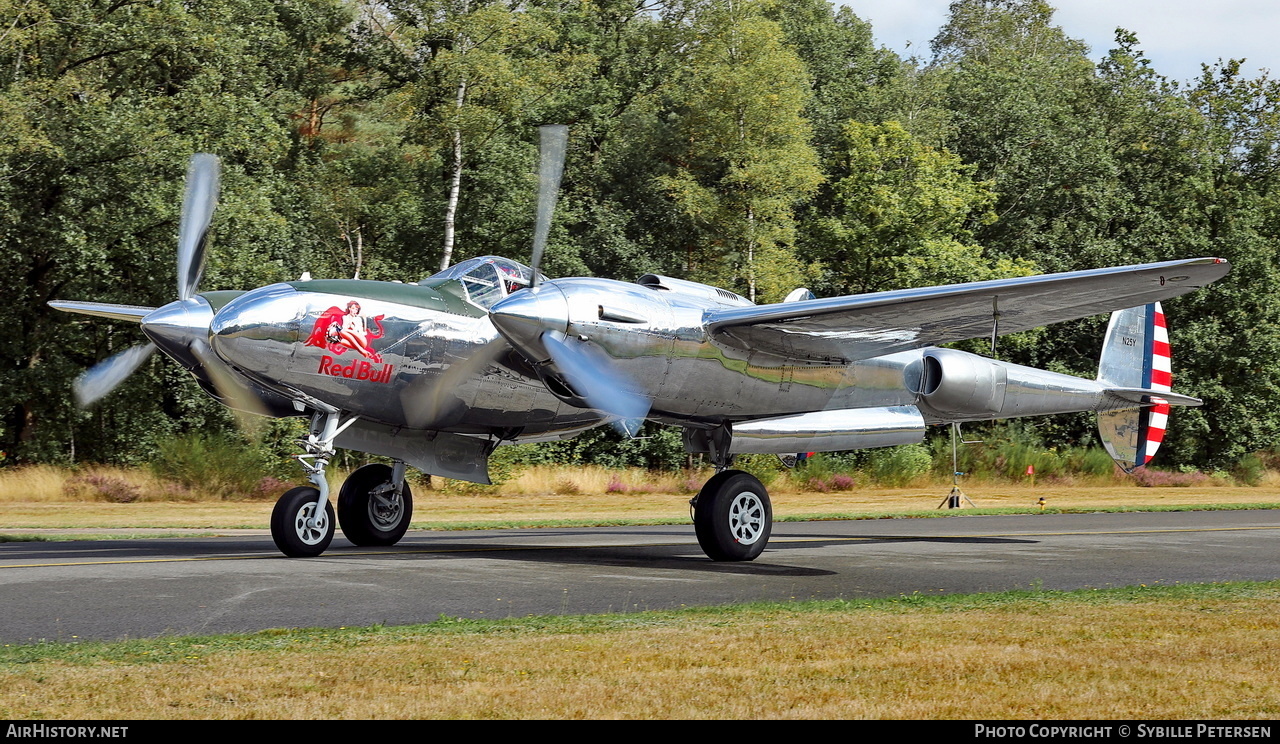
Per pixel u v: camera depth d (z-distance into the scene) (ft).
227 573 33.17
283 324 36.35
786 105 140.56
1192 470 140.97
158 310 37.86
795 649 20.72
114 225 99.76
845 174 176.86
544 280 38.88
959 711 16.34
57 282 108.06
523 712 16.10
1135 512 79.92
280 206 117.39
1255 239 145.79
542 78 126.31
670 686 17.67
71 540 49.55
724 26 141.38
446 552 42.60
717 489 40.24
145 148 99.55
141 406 109.60
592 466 125.59
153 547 44.37
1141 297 35.99
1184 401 61.82
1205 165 155.53
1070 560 41.14
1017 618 24.90
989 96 176.45
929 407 49.16
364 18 140.05
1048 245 162.61
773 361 41.32
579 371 35.99
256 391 40.86
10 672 18.35
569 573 34.94
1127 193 164.76
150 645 20.94
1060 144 169.07
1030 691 17.48
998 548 46.88
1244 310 145.48
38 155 98.22
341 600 27.81
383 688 17.42
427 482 104.83
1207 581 34.50
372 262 127.85
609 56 163.22
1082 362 151.23
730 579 34.09
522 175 130.41
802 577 34.99
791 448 44.65
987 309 37.88
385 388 38.81
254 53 125.18
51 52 105.29
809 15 210.18
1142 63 182.50
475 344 40.09
